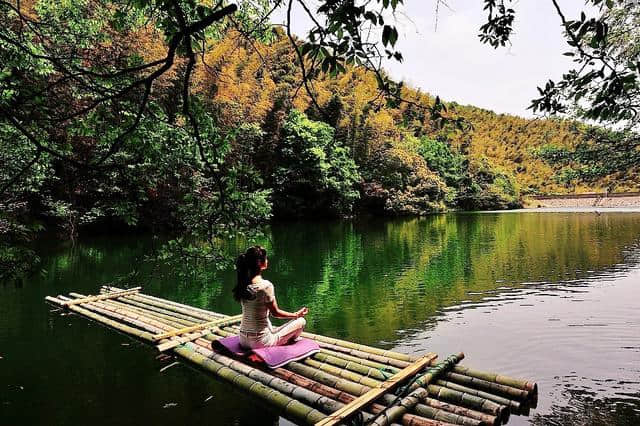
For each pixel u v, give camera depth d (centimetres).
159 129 346
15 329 602
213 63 1700
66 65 362
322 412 333
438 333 600
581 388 416
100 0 522
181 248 379
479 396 343
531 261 1210
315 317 693
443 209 4384
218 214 345
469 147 6669
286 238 1952
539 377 444
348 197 3341
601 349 522
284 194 3117
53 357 496
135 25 441
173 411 373
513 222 2841
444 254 1391
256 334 428
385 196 3684
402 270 1118
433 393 347
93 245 1568
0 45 333
